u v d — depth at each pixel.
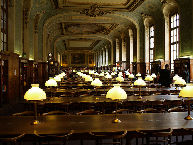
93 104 7.24
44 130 4.01
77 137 3.98
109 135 3.79
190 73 13.66
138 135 4.10
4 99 11.22
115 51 36.06
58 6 20.19
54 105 7.05
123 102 7.34
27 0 16.14
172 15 17.28
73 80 20.39
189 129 4.04
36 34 20.77
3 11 11.76
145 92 10.17
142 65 23.06
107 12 21.77
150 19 21.42
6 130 4.02
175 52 16.97
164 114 5.30
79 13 22.14
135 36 25.16
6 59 10.97
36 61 20.14
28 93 4.19
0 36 10.57
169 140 4.59
